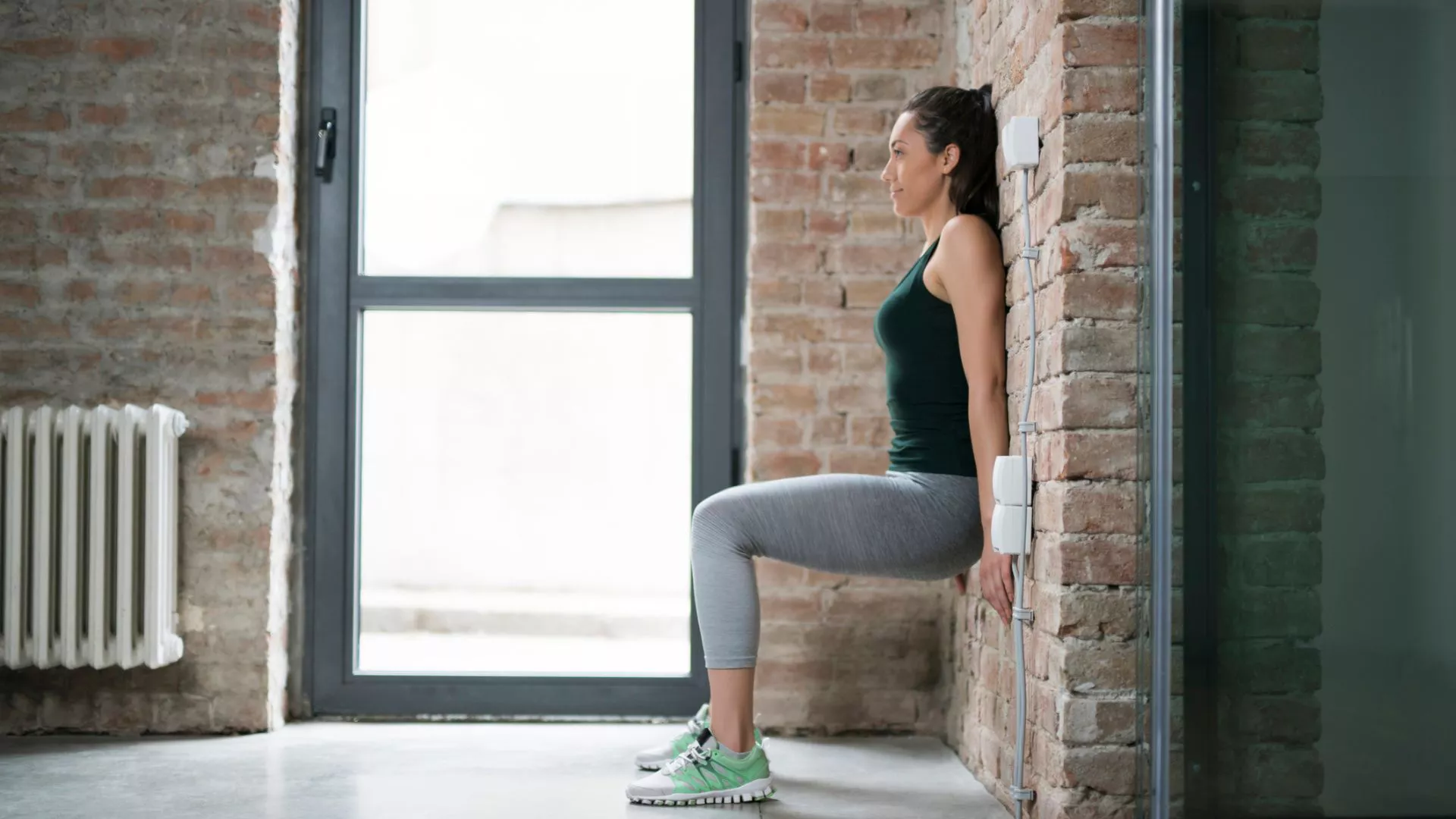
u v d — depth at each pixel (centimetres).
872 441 319
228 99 319
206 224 317
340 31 338
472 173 356
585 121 355
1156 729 189
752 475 319
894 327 249
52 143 317
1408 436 149
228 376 316
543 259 354
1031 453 223
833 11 323
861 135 322
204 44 319
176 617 311
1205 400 183
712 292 336
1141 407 198
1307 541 165
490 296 338
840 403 320
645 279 337
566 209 354
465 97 357
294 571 333
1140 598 198
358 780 261
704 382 335
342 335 336
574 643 520
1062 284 206
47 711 312
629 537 569
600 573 567
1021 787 222
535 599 551
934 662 318
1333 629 163
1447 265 143
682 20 351
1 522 304
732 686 244
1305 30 166
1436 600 146
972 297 238
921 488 244
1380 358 154
